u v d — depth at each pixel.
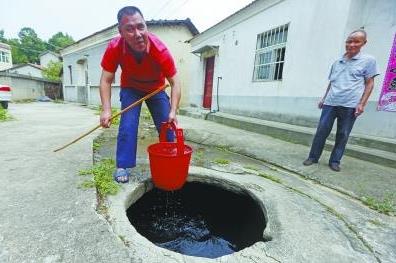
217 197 2.78
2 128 4.79
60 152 3.16
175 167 1.99
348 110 2.84
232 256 1.48
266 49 6.30
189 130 5.42
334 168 3.03
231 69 7.73
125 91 2.38
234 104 7.60
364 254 1.56
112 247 1.43
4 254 1.33
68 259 1.32
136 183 2.32
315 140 3.15
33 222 1.62
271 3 5.97
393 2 3.81
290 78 5.51
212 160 3.34
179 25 11.23
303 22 5.13
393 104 3.82
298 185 2.61
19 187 2.10
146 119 7.36
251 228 2.29
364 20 4.22
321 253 1.54
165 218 2.54
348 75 2.82
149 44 2.07
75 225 1.61
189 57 11.64
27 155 2.99
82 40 13.62
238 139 4.70
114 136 4.55
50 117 6.96
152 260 1.37
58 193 2.01
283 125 5.34
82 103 14.58
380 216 2.05
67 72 16.33
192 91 10.76
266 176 2.79
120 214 1.79
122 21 1.85
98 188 2.16
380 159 3.32
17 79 15.08
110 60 2.10
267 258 1.47
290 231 1.75
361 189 2.53
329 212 2.05
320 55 4.78
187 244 2.15
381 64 3.98
